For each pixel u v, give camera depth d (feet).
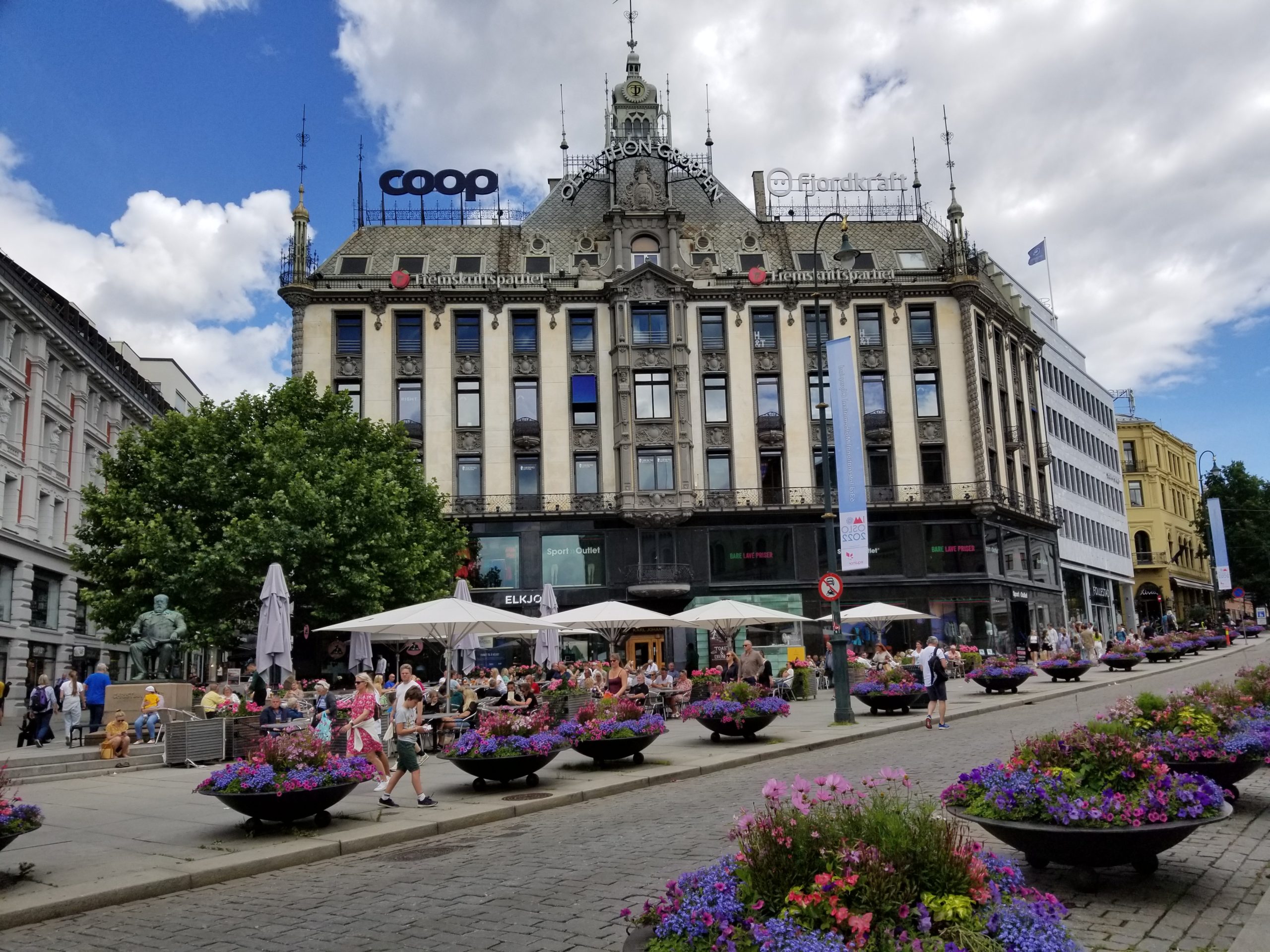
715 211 166.81
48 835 35.94
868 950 14.67
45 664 139.44
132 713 70.79
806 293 154.51
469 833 36.88
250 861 30.81
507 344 149.69
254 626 112.16
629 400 146.61
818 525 147.64
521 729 47.42
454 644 76.28
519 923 22.91
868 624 135.54
